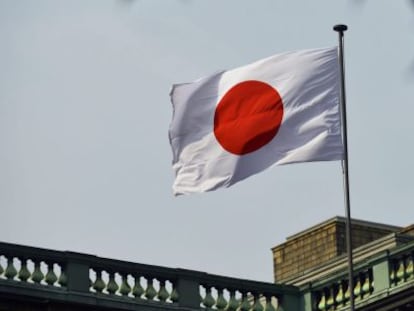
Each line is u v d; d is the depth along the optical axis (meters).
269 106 53.59
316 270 61.31
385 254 57.78
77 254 56.84
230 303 59.22
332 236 66.06
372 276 58.12
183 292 58.28
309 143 53.25
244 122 53.69
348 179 51.59
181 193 54.12
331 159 53.06
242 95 53.78
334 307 59.16
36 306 56.12
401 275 57.38
